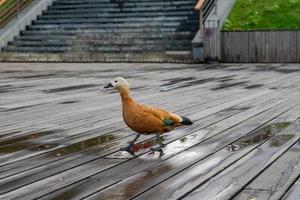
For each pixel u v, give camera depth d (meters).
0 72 11.98
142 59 15.27
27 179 3.53
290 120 5.24
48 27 17.53
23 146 4.35
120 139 4.54
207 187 3.34
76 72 11.75
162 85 8.59
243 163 3.79
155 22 16.72
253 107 6.07
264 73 11.03
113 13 17.64
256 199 3.15
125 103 4.06
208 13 15.82
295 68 12.48
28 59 16.28
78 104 6.46
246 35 14.68
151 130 4.06
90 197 3.22
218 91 7.64
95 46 16.44
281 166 3.71
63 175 3.60
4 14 17.72
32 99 6.96
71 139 4.57
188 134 4.66
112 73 11.32
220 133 4.70
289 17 15.16
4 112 5.93
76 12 18.05
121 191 3.30
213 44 14.60
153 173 3.61
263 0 16.05
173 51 15.20
